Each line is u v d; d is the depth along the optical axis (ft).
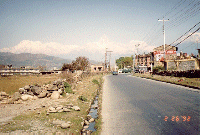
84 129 16.78
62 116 19.65
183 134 13.46
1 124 16.26
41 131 14.66
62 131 14.97
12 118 18.39
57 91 33.40
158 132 14.32
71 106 24.36
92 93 39.81
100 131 15.70
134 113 21.13
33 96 31.01
